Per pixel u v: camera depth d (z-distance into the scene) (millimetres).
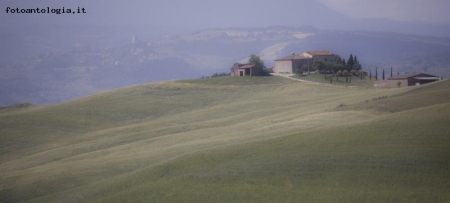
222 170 118312
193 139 196250
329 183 102625
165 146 189375
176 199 107875
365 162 108125
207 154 131250
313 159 113938
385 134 121938
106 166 160625
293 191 102000
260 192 104000
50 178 151375
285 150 123125
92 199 121188
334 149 117875
